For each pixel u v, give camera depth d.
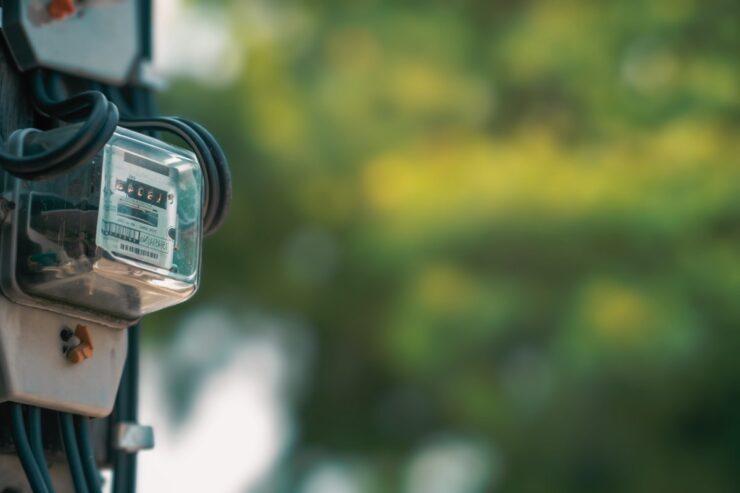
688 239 9.02
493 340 9.20
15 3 2.42
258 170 9.57
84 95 2.34
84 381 2.32
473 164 9.33
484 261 9.18
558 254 9.06
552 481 9.52
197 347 9.79
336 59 9.81
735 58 9.55
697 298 9.01
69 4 2.45
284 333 10.16
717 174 9.08
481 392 9.33
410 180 9.38
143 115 2.70
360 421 10.20
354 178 9.61
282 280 9.83
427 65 9.80
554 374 9.16
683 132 9.26
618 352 8.98
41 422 2.40
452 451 9.89
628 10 9.63
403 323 9.34
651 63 9.60
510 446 9.51
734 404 9.29
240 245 9.76
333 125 9.68
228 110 9.49
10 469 2.34
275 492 10.16
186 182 2.35
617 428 9.37
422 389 9.71
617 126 9.45
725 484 9.45
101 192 2.22
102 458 2.59
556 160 9.29
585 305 8.95
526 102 9.78
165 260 2.30
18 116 2.41
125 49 2.65
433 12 9.88
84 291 2.26
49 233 2.21
